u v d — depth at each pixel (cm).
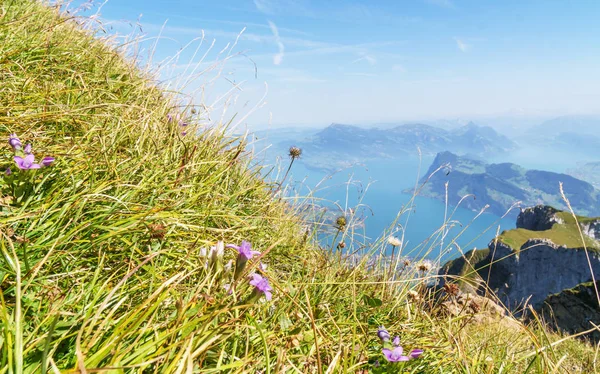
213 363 185
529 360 304
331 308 292
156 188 304
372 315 307
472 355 275
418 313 342
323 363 222
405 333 288
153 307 162
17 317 134
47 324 165
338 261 392
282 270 347
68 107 350
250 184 444
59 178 259
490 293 387
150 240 246
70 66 467
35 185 243
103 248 232
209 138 445
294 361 211
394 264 391
